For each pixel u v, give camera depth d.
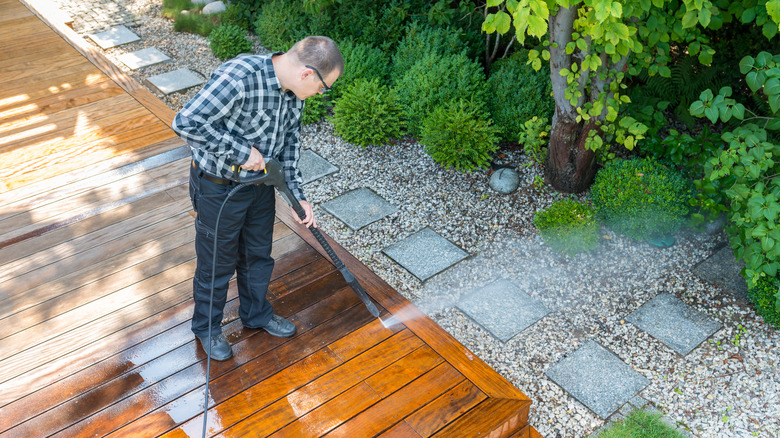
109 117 4.41
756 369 3.24
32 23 5.85
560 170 4.40
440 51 5.51
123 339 2.73
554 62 3.96
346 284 3.07
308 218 2.54
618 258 3.96
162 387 2.52
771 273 3.24
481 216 4.30
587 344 3.39
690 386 3.16
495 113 4.93
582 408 3.06
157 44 6.57
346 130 4.99
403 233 4.16
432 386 2.57
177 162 3.96
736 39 4.91
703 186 3.80
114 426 2.36
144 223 3.43
